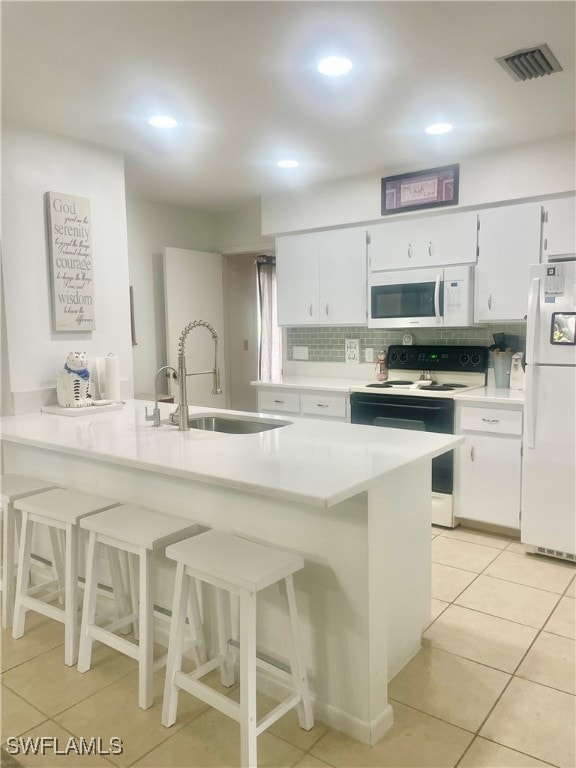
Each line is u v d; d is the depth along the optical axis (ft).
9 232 9.70
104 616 7.48
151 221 15.84
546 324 9.85
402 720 6.25
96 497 7.99
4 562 8.23
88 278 10.80
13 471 9.65
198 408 10.49
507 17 6.60
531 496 10.34
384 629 6.13
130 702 6.57
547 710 6.37
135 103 8.97
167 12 6.43
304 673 6.02
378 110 9.38
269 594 6.59
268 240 16.30
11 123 9.62
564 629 8.02
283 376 16.43
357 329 14.93
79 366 10.20
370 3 6.28
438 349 13.41
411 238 12.66
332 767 5.58
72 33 6.83
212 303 17.02
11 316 9.79
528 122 9.98
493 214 11.58
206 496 7.00
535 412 10.12
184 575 6.00
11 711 6.43
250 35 6.93
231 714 5.50
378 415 12.54
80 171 10.66
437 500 11.92
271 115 9.48
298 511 6.21
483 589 9.23
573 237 10.73
